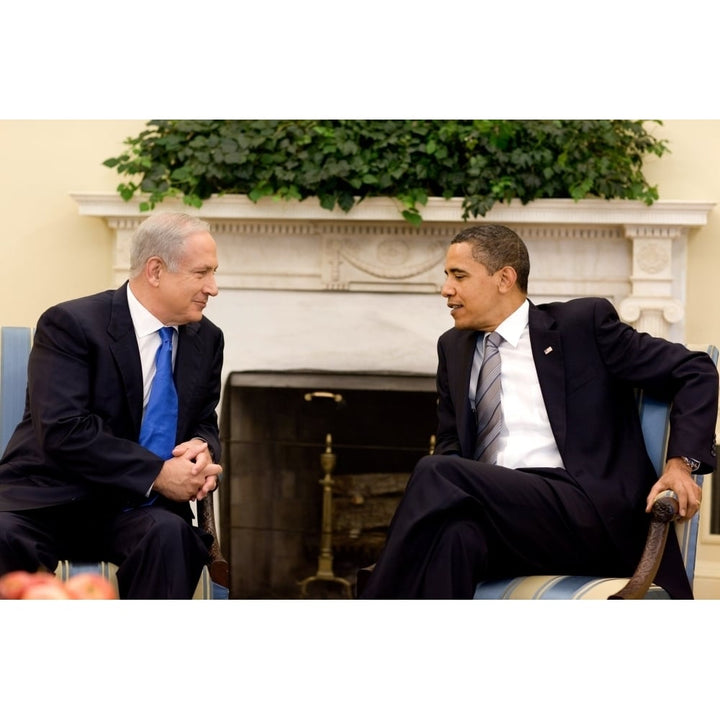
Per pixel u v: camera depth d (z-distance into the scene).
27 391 2.59
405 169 3.67
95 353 2.49
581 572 2.47
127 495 2.43
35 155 4.02
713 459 2.40
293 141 3.75
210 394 2.72
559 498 2.42
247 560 4.23
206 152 3.74
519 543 2.40
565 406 2.56
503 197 3.69
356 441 4.13
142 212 3.83
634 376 2.56
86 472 2.37
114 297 2.57
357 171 3.68
